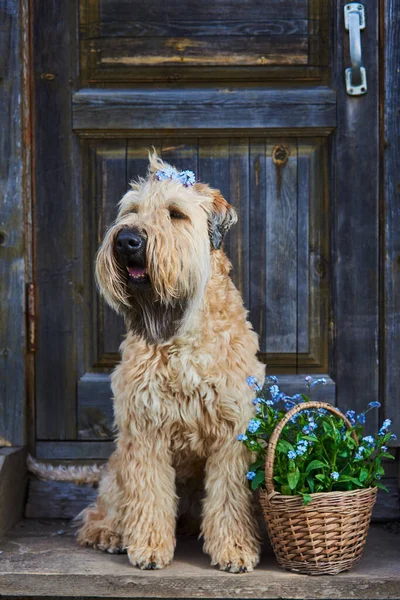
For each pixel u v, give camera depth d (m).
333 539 2.70
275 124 3.62
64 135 3.65
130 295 2.91
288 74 3.63
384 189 3.56
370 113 3.59
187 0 3.62
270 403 2.89
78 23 3.64
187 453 3.03
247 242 3.69
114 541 3.05
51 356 3.67
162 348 2.87
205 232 2.92
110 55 3.64
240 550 2.82
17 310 3.58
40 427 3.67
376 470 2.82
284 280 3.69
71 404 3.67
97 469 3.60
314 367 3.69
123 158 3.68
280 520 2.73
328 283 3.67
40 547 3.13
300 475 2.71
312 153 3.67
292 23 3.62
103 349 3.70
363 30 3.58
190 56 3.64
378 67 3.58
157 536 2.87
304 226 3.68
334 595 2.68
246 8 3.62
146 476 2.90
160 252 2.73
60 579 2.76
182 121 3.63
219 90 3.64
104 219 3.69
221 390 2.85
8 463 3.35
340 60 3.59
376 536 3.31
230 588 2.70
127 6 3.63
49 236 3.66
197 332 2.85
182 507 3.34
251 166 3.67
